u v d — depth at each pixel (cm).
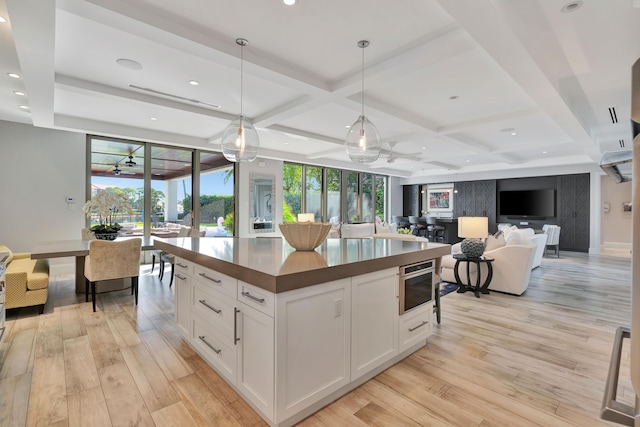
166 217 660
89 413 184
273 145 720
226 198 750
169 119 513
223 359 211
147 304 384
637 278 47
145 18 226
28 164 522
